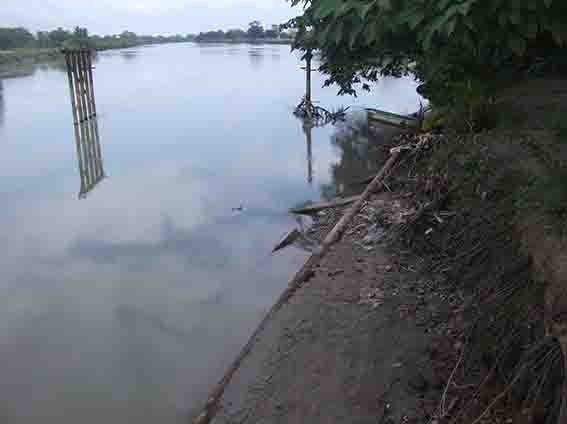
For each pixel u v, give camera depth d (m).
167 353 4.45
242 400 3.64
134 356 4.41
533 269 3.10
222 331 4.73
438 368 3.31
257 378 3.79
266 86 21.70
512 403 2.71
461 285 3.91
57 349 4.54
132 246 6.56
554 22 4.60
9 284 5.63
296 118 14.68
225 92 20.14
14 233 7.00
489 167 4.59
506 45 5.28
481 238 3.99
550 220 3.30
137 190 8.74
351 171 9.37
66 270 5.95
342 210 7.19
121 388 4.03
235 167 9.97
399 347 3.60
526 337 2.86
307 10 5.80
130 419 3.74
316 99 17.92
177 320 4.93
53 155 11.22
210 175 9.48
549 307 2.72
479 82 6.16
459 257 4.11
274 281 5.56
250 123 14.18
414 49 6.16
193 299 5.28
